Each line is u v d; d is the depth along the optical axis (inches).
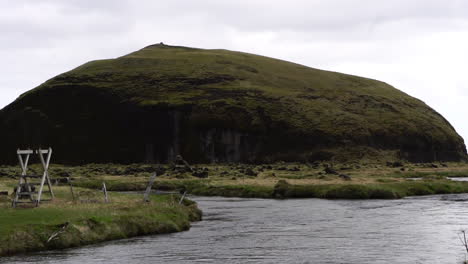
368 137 7667.3
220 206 2630.4
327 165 6279.5
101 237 1525.6
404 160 7524.6
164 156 7844.5
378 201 2822.3
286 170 5467.5
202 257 1348.4
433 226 1881.2
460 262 1298.0
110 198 2126.0
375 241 1584.6
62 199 1962.4
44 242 1389.0
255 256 1363.2
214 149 7662.4
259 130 7711.6
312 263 1286.9
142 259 1314.0
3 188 2465.6
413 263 1289.4
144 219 1707.7
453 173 5821.9
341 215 2212.1
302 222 2006.6
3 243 1321.4
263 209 2470.5
